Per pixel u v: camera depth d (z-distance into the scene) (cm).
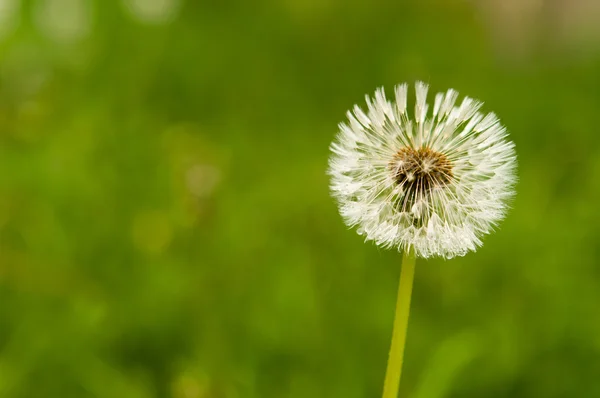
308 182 80
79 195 71
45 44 105
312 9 135
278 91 117
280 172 86
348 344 56
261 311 57
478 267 61
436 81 117
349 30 132
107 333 56
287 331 56
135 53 111
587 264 59
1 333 57
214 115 109
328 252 66
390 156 42
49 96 95
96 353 55
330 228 69
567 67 137
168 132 88
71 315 57
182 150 82
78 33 109
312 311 56
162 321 57
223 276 60
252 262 62
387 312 57
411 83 115
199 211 65
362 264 63
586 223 65
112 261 64
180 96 110
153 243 65
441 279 60
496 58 147
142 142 85
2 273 60
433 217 41
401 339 41
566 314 55
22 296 59
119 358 56
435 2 137
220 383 52
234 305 58
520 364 54
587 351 54
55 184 72
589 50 143
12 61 100
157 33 116
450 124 42
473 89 115
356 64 126
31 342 55
